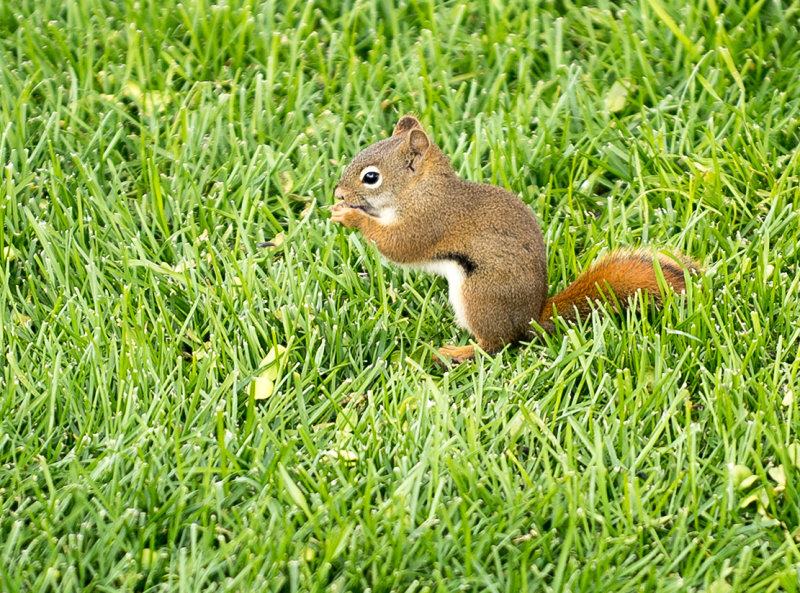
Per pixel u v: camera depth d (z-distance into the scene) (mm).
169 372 9656
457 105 13023
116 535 8047
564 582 7859
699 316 9805
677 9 14086
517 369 9688
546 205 11578
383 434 9008
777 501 8461
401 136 10406
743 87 12742
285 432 9062
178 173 12055
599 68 13438
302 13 14461
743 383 9297
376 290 10812
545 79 13484
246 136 12656
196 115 12750
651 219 11727
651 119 12828
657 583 7758
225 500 8461
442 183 10125
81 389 9312
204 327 10312
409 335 10312
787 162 12156
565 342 9648
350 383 9570
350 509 8445
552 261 10914
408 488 8320
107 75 13477
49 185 11812
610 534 8125
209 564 7895
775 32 13469
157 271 10602
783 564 7945
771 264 10680
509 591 7770
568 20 14102
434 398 9258
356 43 14203
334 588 7750
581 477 8516
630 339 9633
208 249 10992
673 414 8977
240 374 9648
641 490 8383
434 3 14555
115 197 11672
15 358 9688
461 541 8062
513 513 8172
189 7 14273
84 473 8336
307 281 10320
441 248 10117
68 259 10641
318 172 12141
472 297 9953
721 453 8750
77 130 12594
